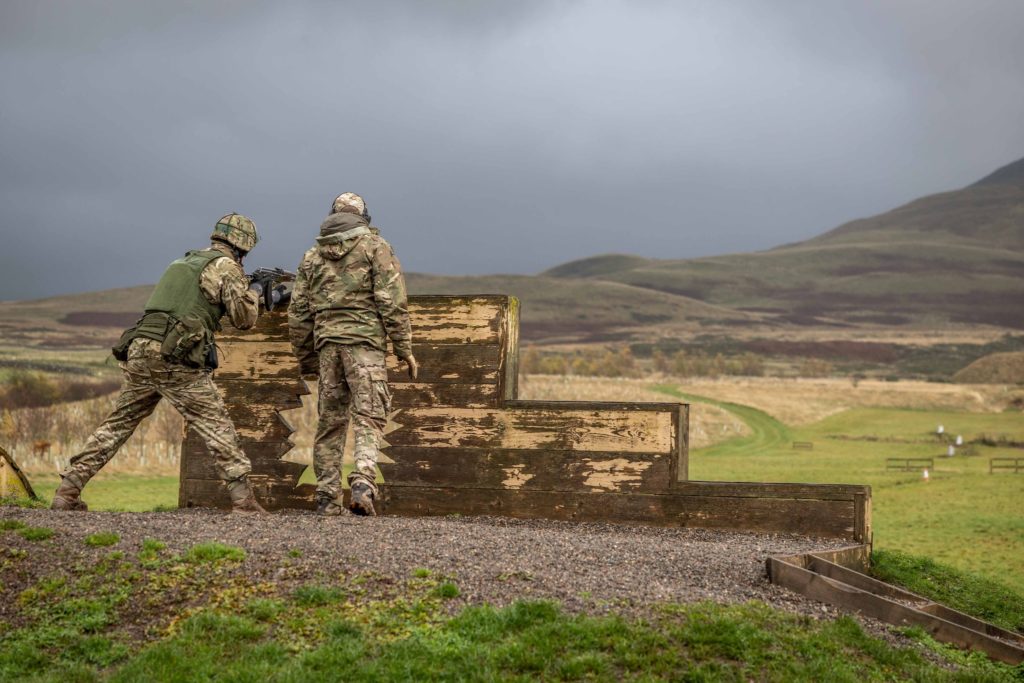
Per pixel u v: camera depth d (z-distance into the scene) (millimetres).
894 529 33781
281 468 9414
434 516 9211
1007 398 107375
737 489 8805
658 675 5070
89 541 6492
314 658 5137
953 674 5520
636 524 8914
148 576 6055
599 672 5043
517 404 9148
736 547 7863
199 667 5094
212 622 5512
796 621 5867
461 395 9258
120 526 6969
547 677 5020
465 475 9211
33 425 39625
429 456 9281
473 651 5211
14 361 83375
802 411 94875
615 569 6660
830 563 7203
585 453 9039
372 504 8086
